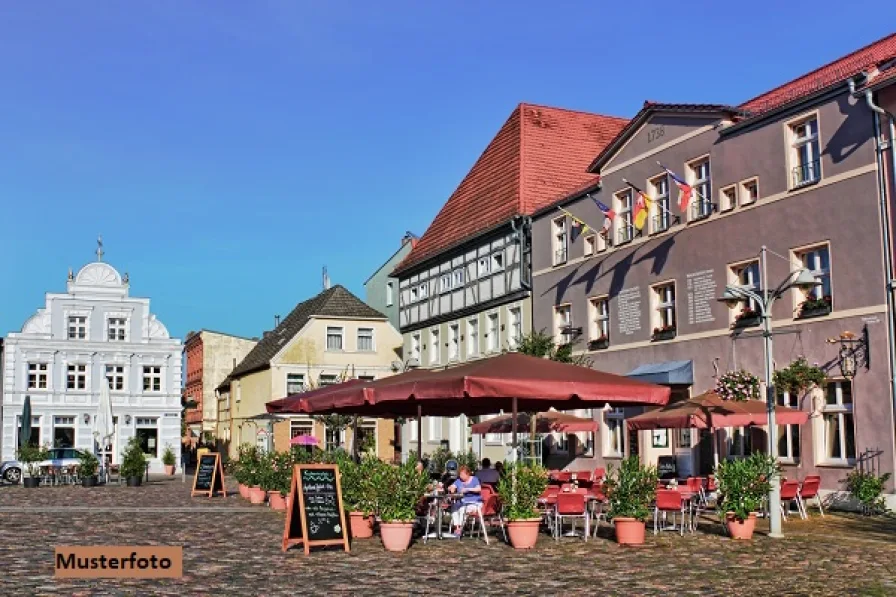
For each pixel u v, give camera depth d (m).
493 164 41.72
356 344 54.09
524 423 26.75
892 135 20.47
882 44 26.03
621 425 29.55
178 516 22.08
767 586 11.39
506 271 36.59
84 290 53.91
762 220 23.91
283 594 10.95
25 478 37.38
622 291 29.41
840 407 21.48
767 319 17.19
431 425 42.72
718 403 20.11
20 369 52.09
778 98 25.64
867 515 19.95
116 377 54.03
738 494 16.11
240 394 59.91
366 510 15.84
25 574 12.52
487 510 16.27
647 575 12.27
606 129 42.19
